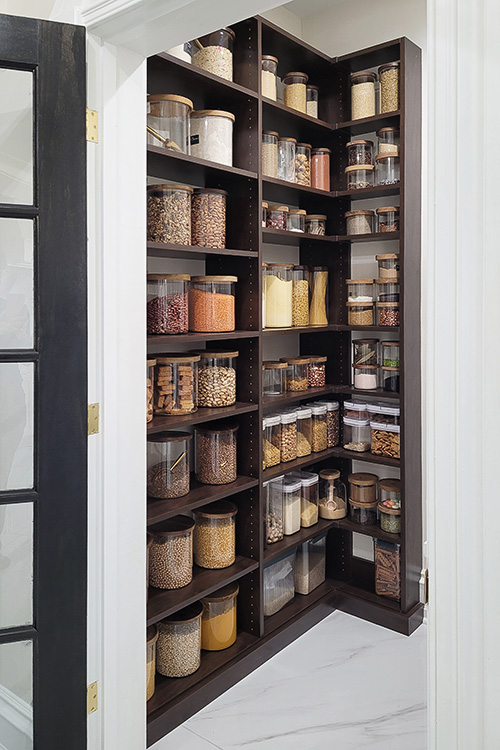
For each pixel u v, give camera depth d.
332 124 3.22
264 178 2.66
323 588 3.22
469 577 1.00
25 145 1.58
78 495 1.65
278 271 2.91
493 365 0.96
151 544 2.42
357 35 3.20
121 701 1.86
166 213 2.30
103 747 1.82
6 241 1.59
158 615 2.20
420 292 3.02
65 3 1.68
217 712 2.38
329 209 3.31
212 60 2.44
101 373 1.75
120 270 1.79
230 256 2.71
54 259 1.59
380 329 2.97
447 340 1.01
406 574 2.97
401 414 2.93
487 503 0.98
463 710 1.01
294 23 3.35
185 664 2.42
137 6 1.52
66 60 1.57
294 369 3.10
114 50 1.73
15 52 1.52
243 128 2.65
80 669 1.67
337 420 3.32
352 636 2.94
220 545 2.62
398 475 3.24
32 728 1.66
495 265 0.95
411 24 3.02
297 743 2.19
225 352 2.58
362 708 2.39
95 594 1.78
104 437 1.77
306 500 3.15
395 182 2.88
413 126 2.89
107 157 1.73
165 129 2.27
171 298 2.35
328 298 3.33
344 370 3.34
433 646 1.04
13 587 1.63
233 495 2.79
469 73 0.97
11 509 1.62
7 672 1.63
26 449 1.62
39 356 1.59
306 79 3.05
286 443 2.98
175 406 2.42
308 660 2.74
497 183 0.95
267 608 2.88
